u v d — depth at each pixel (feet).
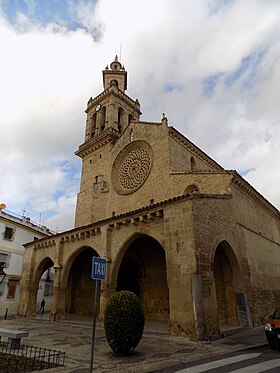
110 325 28.89
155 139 75.10
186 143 76.84
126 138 86.38
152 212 46.85
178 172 65.67
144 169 76.69
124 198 78.13
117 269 51.62
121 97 110.32
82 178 100.07
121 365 24.54
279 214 85.46
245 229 58.18
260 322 50.49
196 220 41.24
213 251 42.27
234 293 50.60
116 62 131.13
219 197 49.70
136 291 69.05
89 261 81.46
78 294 80.69
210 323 36.09
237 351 30.40
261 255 63.10
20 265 101.09
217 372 21.93
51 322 57.82
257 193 68.80
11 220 100.27
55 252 66.49
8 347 31.35
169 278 40.47
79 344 34.68
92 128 111.65
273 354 29.35
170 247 42.01
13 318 73.72
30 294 70.38
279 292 66.28
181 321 37.09
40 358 26.91
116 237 53.47
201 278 37.63
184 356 27.81
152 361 25.88
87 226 59.36
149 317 61.98
